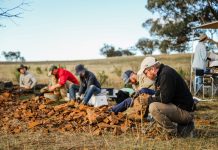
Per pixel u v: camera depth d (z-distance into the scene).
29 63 73.38
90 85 10.34
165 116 6.55
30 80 14.89
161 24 35.22
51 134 7.12
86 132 7.21
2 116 9.11
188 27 33.88
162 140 6.49
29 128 7.63
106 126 7.30
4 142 6.56
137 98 7.85
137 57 65.75
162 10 34.34
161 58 56.75
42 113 8.92
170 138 6.60
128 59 62.84
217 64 13.48
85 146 6.18
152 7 34.28
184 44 35.12
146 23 36.12
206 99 13.02
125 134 6.91
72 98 11.55
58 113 8.70
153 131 6.94
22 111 9.27
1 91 14.73
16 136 7.01
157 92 6.67
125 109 8.07
